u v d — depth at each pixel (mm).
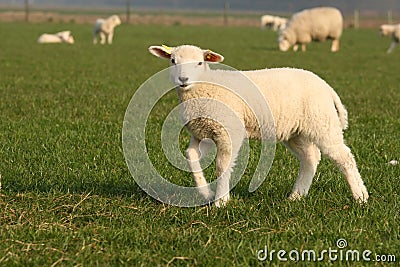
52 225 6297
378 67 27672
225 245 5801
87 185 7836
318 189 7824
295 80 6969
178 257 5547
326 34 36844
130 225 6430
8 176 8188
